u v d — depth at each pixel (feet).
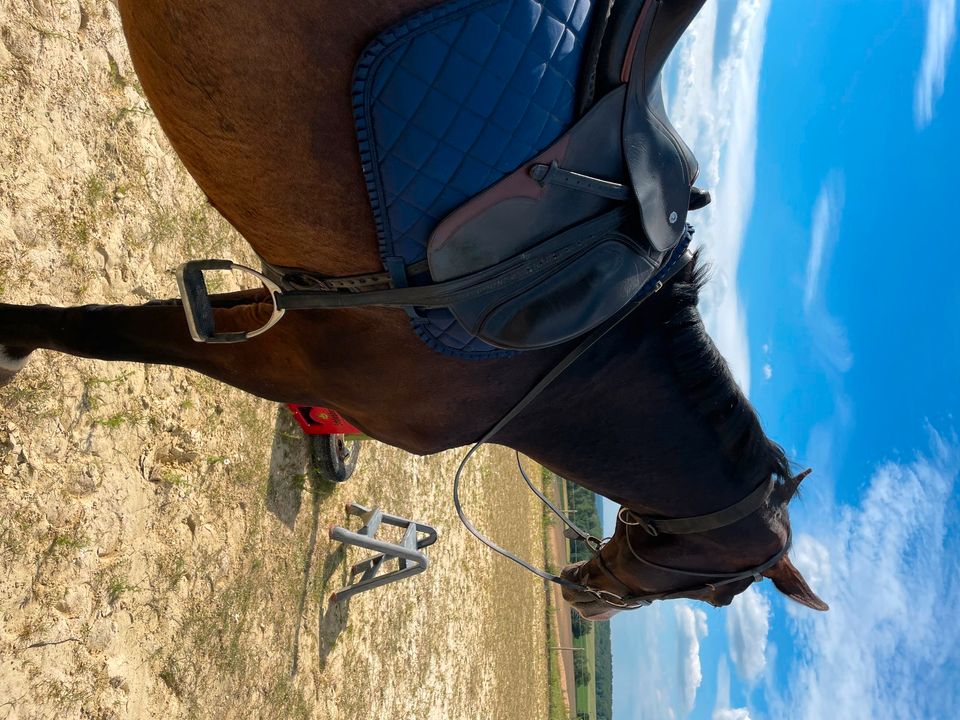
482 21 3.68
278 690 10.98
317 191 4.12
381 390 5.54
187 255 9.53
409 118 3.76
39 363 7.02
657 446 6.27
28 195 7.04
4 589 6.49
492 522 29.96
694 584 7.48
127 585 7.88
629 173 4.33
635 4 3.88
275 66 3.69
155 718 8.27
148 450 8.45
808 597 7.22
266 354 5.77
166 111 4.12
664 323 5.71
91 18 7.95
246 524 10.33
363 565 13.82
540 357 5.36
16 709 6.50
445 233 4.09
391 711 15.78
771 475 6.79
